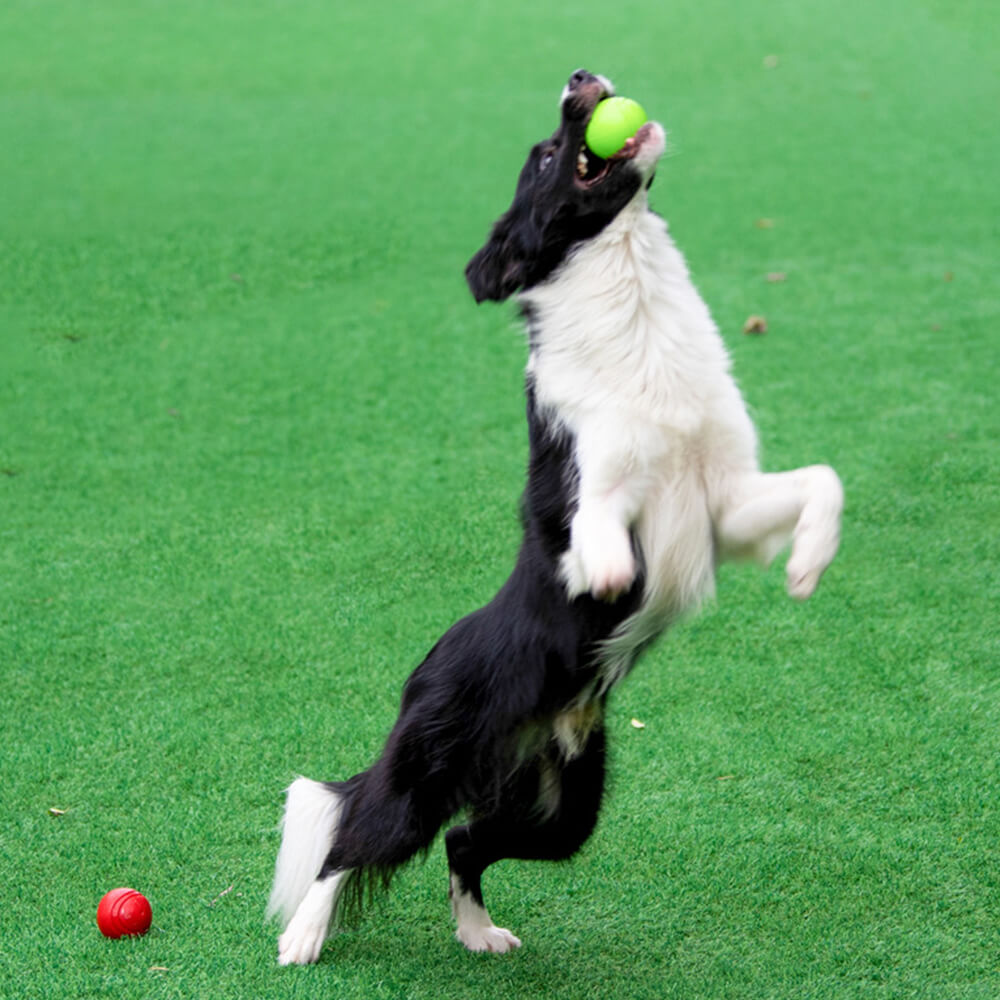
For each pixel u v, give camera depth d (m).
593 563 4.38
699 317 4.88
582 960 4.93
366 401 10.36
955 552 7.88
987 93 19.16
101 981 4.74
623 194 4.75
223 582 7.82
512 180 15.97
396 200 15.30
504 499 8.72
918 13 23.53
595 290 4.79
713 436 4.75
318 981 4.75
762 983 4.75
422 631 7.26
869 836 5.55
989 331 11.31
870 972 4.79
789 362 10.80
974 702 6.45
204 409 10.28
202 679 6.85
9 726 6.47
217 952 4.92
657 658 6.95
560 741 4.99
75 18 24.62
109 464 9.40
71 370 11.06
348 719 6.48
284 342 11.58
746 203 15.05
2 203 15.20
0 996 4.67
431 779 4.89
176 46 22.89
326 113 19.11
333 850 4.96
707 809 5.76
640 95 19.62
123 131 18.28
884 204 14.88
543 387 4.83
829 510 4.48
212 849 5.55
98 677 6.89
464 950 5.02
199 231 14.25
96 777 6.06
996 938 4.93
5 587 7.80
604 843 5.57
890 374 10.49
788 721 6.39
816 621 7.24
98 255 13.56
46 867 5.46
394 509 8.64
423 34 23.33
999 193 15.10
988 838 5.49
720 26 23.16
